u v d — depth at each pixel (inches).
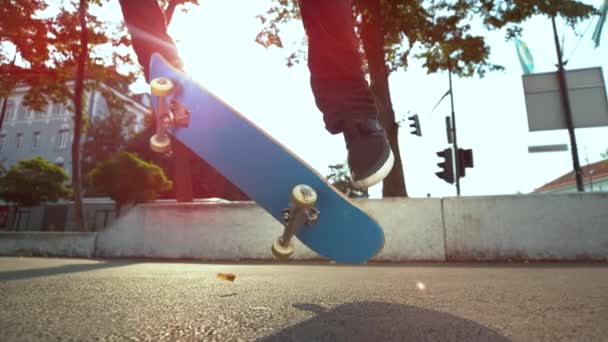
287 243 47.3
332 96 50.8
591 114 336.2
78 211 392.2
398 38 382.6
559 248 161.9
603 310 43.6
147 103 1295.5
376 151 49.2
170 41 63.3
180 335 31.4
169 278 83.0
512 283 75.6
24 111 1141.7
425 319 38.1
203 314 40.4
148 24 61.9
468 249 166.1
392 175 304.0
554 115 341.4
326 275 97.5
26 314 39.8
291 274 100.9
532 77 349.4
